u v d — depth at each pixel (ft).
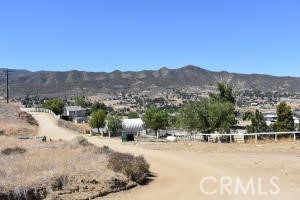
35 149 102.32
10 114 263.70
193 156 106.83
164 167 90.12
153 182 72.90
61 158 83.05
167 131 254.47
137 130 262.06
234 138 149.79
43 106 466.70
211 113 151.84
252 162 91.35
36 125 270.46
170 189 66.33
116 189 63.98
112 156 82.28
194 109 156.87
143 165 75.36
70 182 59.88
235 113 170.60
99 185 62.28
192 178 75.87
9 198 49.55
